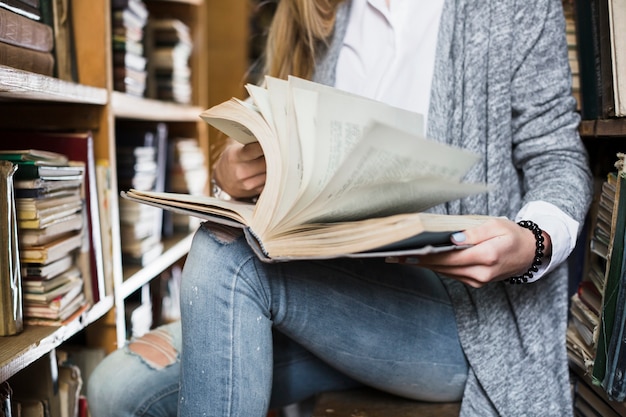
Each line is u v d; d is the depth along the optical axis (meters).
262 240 0.63
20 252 0.88
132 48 1.47
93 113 1.15
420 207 0.67
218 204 0.69
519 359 0.82
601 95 0.85
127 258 1.45
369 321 0.79
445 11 0.88
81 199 1.04
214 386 0.70
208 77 2.61
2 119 1.17
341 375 0.94
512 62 0.86
